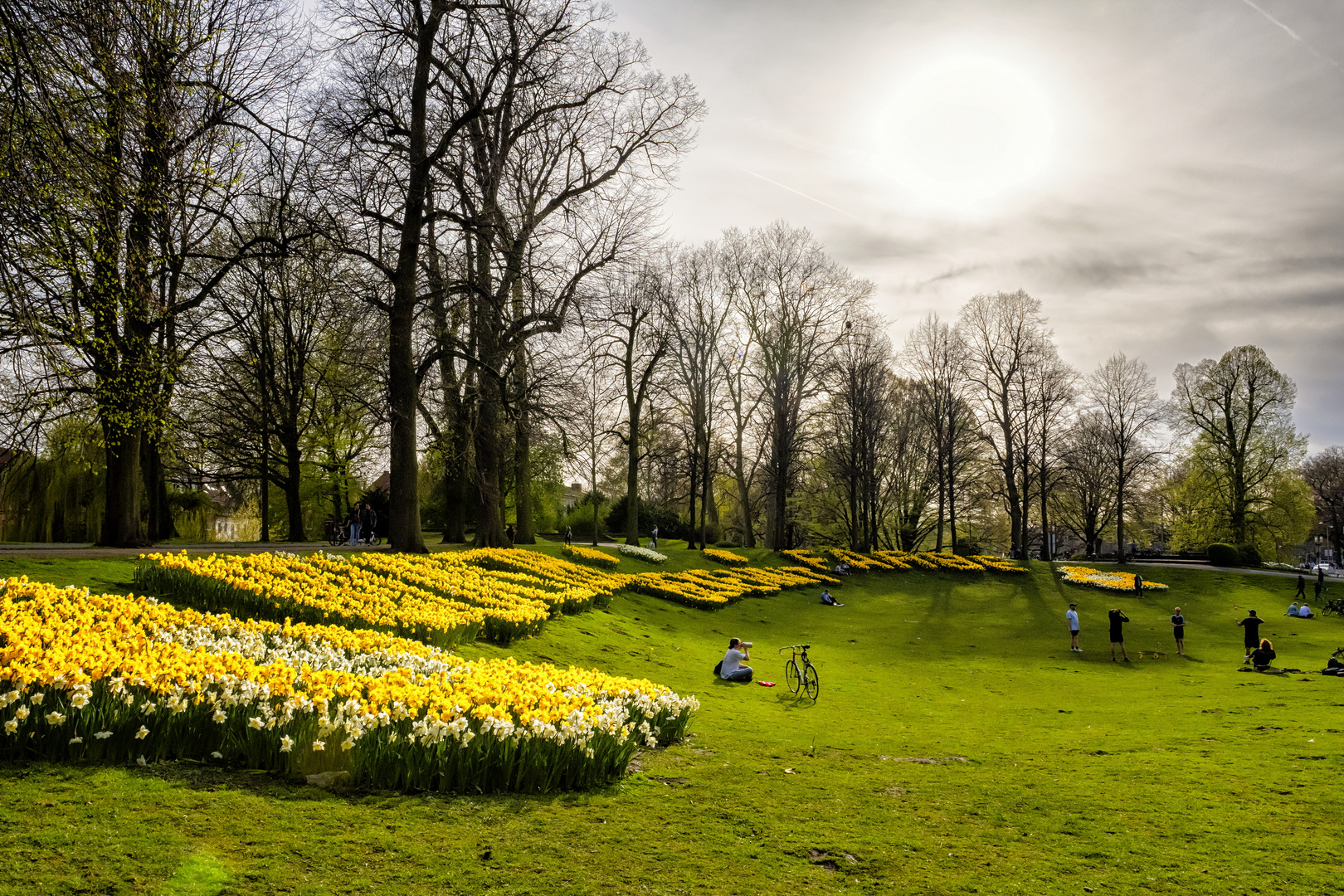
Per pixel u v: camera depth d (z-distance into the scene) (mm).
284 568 15617
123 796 5578
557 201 31141
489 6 24406
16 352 15719
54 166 10695
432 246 25531
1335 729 12023
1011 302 55719
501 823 6113
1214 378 59906
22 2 10055
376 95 24656
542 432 33375
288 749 6395
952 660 24781
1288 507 58469
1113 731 12727
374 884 4820
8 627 7559
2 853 4531
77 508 35438
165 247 19672
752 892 5270
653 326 46000
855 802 7684
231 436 35906
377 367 27969
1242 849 6500
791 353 53062
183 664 7207
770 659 21516
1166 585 43844
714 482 72500
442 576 19891
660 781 7965
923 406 55812
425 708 7605
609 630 20594
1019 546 59781
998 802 7910
